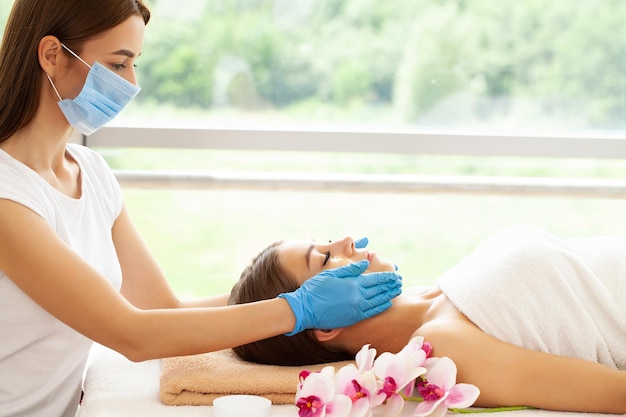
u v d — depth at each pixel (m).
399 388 1.37
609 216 2.90
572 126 2.88
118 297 1.43
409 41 2.81
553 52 2.84
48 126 1.53
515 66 2.83
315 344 1.66
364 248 1.82
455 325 1.51
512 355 1.45
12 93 1.48
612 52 2.85
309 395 1.36
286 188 2.72
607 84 2.86
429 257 2.90
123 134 2.64
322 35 2.79
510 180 2.77
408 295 1.73
